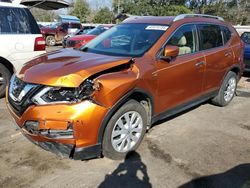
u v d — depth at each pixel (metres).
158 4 39.88
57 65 3.29
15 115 3.24
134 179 3.17
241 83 8.01
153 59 3.74
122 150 3.47
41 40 5.83
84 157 3.13
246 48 8.46
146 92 3.55
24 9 5.66
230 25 5.71
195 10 43.59
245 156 3.75
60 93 2.94
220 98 5.50
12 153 3.55
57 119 2.89
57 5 8.91
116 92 3.12
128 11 40.97
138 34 4.20
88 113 2.94
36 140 3.09
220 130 4.54
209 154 3.76
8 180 3.05
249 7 41.75
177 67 4.04
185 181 3.18
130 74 3.35
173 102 4.18
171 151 3.78
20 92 3.18
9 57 5.41
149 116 3.85
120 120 3.35
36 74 3.13
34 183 3.03
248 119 5.08
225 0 43.34
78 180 3.10
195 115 5.14
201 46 4.66
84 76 2.98
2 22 5.34
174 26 4.21
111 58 3.53
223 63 5.18
